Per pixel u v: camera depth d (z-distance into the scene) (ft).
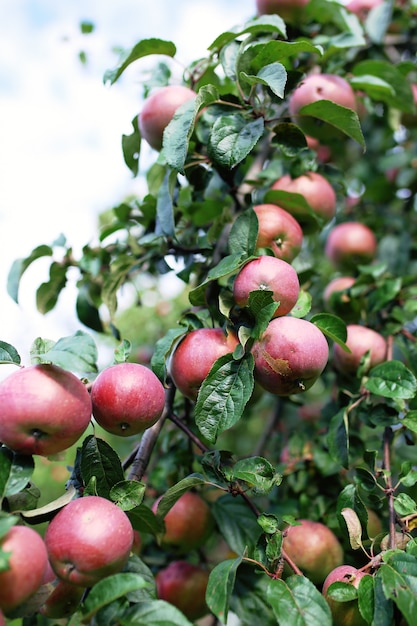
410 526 2.93
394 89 4.04
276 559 2.77
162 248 3.63
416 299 3.92
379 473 3.09
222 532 3.42
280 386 2.93
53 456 2.89
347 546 3.30
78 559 2.55
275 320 2.94
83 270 4.04
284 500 3.60
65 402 2.66
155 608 2.54
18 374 2.69
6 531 2.40
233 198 3.56
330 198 3.65
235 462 3.03
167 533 3.39
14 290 3.84
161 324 5.65
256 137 3.10
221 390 2.87
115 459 2.88
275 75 3.04
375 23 4.31
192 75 3.57
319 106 3.31
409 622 2.50
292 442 3.75
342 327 3.14
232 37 3.40
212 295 3.25
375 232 4.86
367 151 5.23
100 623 2.53
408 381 3.26
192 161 3.40
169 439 3.88
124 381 2.82
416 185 5.08
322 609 2.62
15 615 2.60
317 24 3.89
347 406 3.40
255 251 3.07
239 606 3.15
